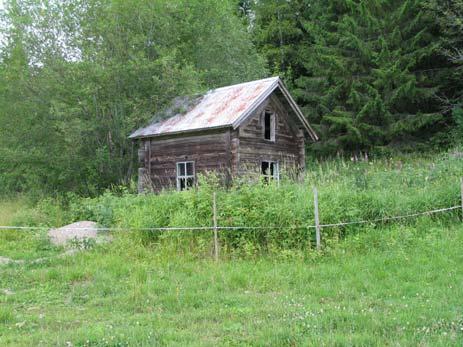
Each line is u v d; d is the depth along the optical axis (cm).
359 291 797
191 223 1159
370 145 2648
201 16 2694
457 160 1686
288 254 1031
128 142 2189
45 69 2145
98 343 579
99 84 2084
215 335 604
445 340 536
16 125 2258
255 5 3922
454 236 1087
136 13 2216
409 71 2673
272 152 1903
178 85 2114
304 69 3678
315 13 3425
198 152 1809
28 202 2164
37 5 2270
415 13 2659
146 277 923
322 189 1280
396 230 1111
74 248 1247
